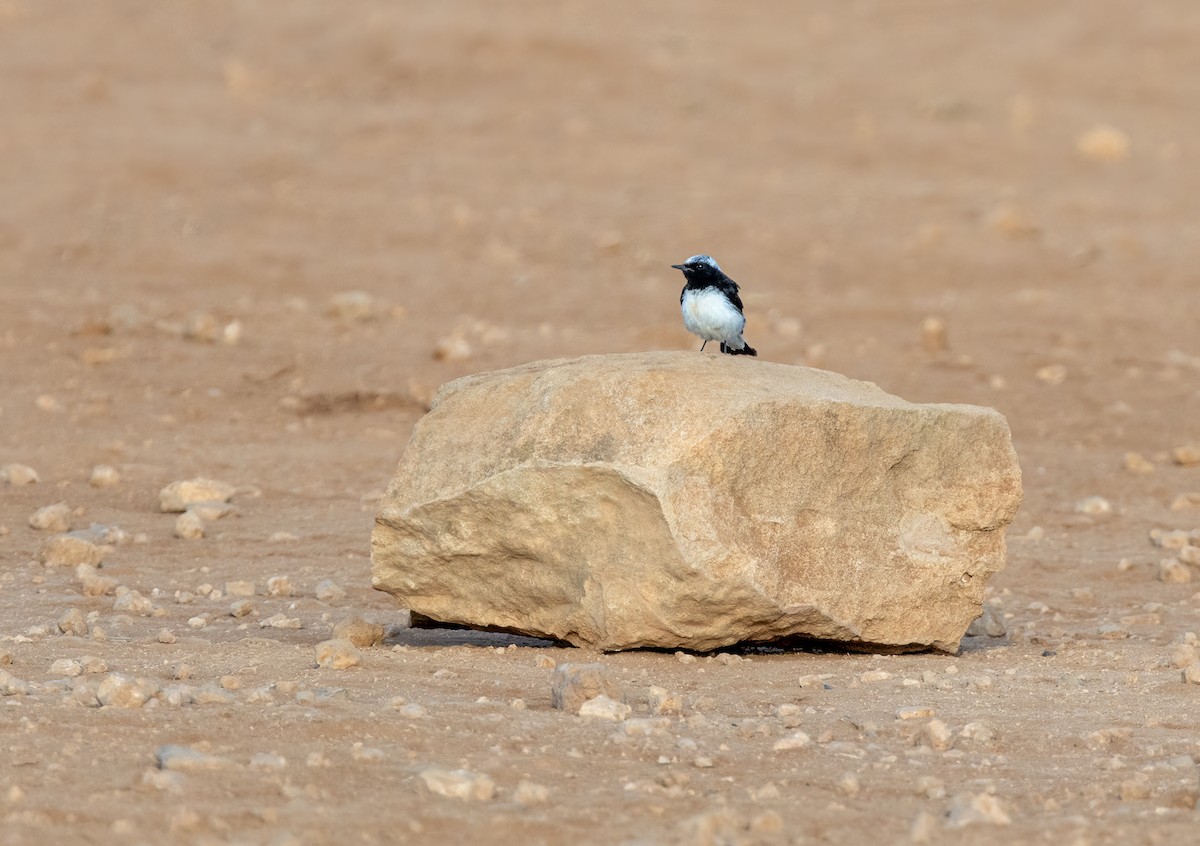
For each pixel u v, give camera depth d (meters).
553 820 6.15
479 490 9.66
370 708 7.90
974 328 24.75
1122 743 7.73
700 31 46.62
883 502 10.00
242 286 26.19
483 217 31.02
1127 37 47.84
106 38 43.41
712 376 9.73
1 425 18.31
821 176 35.31
